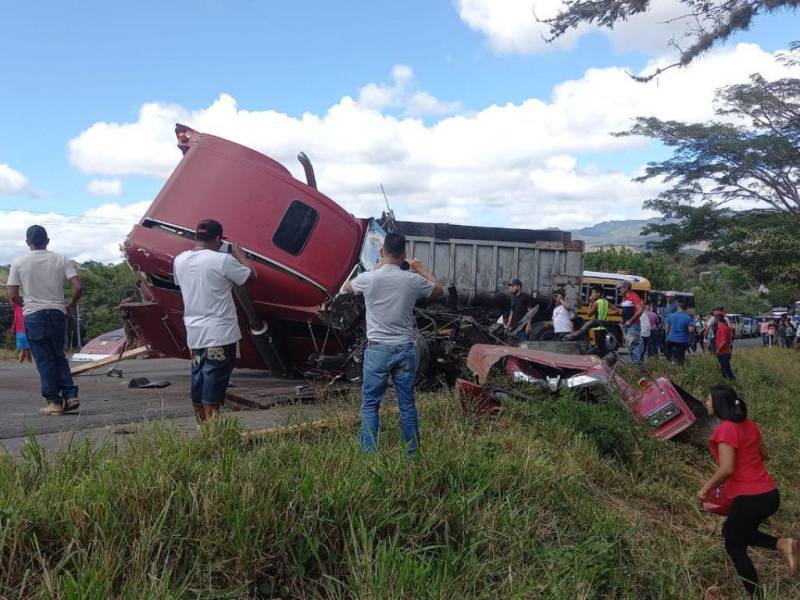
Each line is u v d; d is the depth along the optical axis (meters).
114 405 8.16
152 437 4.80
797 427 10.57
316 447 4.86
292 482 4.14
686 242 22.50
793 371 20.36
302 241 8.60
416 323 9.27
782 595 5.27
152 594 3.05
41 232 7.22
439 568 3.89
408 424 5.45
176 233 8.23
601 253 55.50
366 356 5.50
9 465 3.96
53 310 7.19
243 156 8.66
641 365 11.22
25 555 3.27
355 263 9.10
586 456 6.41
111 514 3.49
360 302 8.57
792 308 47.28
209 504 3.67
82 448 4.44
